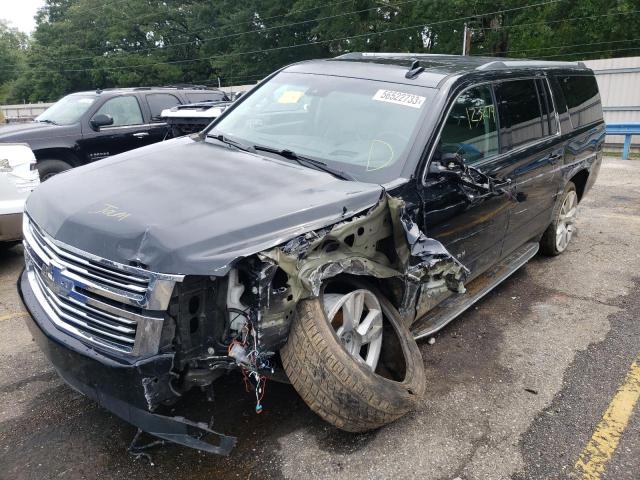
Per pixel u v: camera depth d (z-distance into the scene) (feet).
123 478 8.69
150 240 7.68
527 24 83.35
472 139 12.63
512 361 12.70
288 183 9.74
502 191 12.39
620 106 53.01
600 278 18.07
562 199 18.62
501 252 14.97
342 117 12.10
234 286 8.06
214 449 7.75
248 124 13.15
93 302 7.95
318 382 8.44
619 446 9.80
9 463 8.96
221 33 136.26
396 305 10.71
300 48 121.29
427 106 11.58
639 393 11.46
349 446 9.52
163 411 10.30
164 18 158.61
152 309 7.49
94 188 9.60
